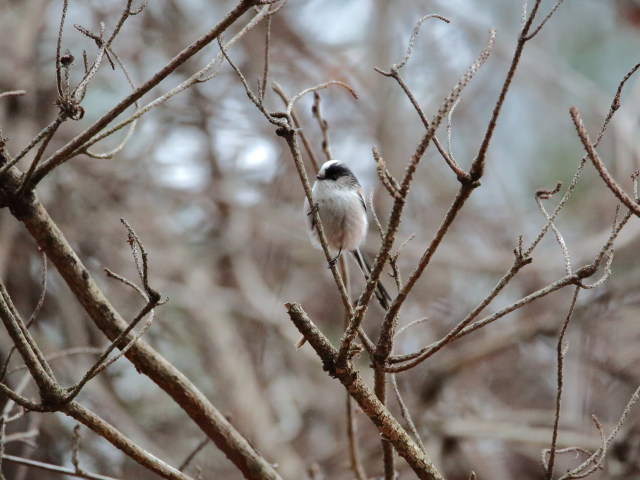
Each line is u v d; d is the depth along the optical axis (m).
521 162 16.48
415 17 15.58
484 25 15.66
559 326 12.66
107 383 11.55
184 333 12.91
